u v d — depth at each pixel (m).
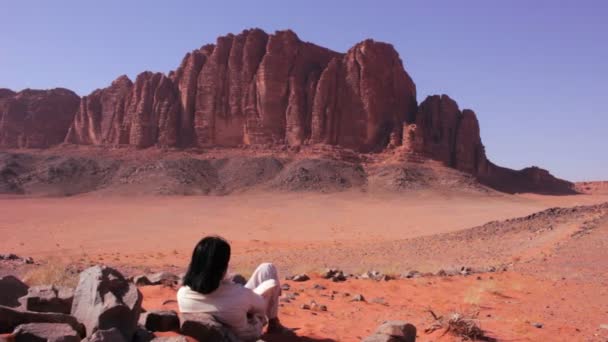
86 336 4.77
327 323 7.79
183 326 5.02
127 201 92.75
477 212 77.69
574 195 141.12
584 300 11.67
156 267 23.95
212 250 5.15
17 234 48.09
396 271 16.08
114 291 5.00
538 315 9.58
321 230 55.56
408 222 64.12
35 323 4.34
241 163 117.00
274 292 6.30
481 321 8.72
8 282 5.89
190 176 110.31
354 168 114.19
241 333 5.28
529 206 92.75
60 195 104.19
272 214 73.00
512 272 17.27
